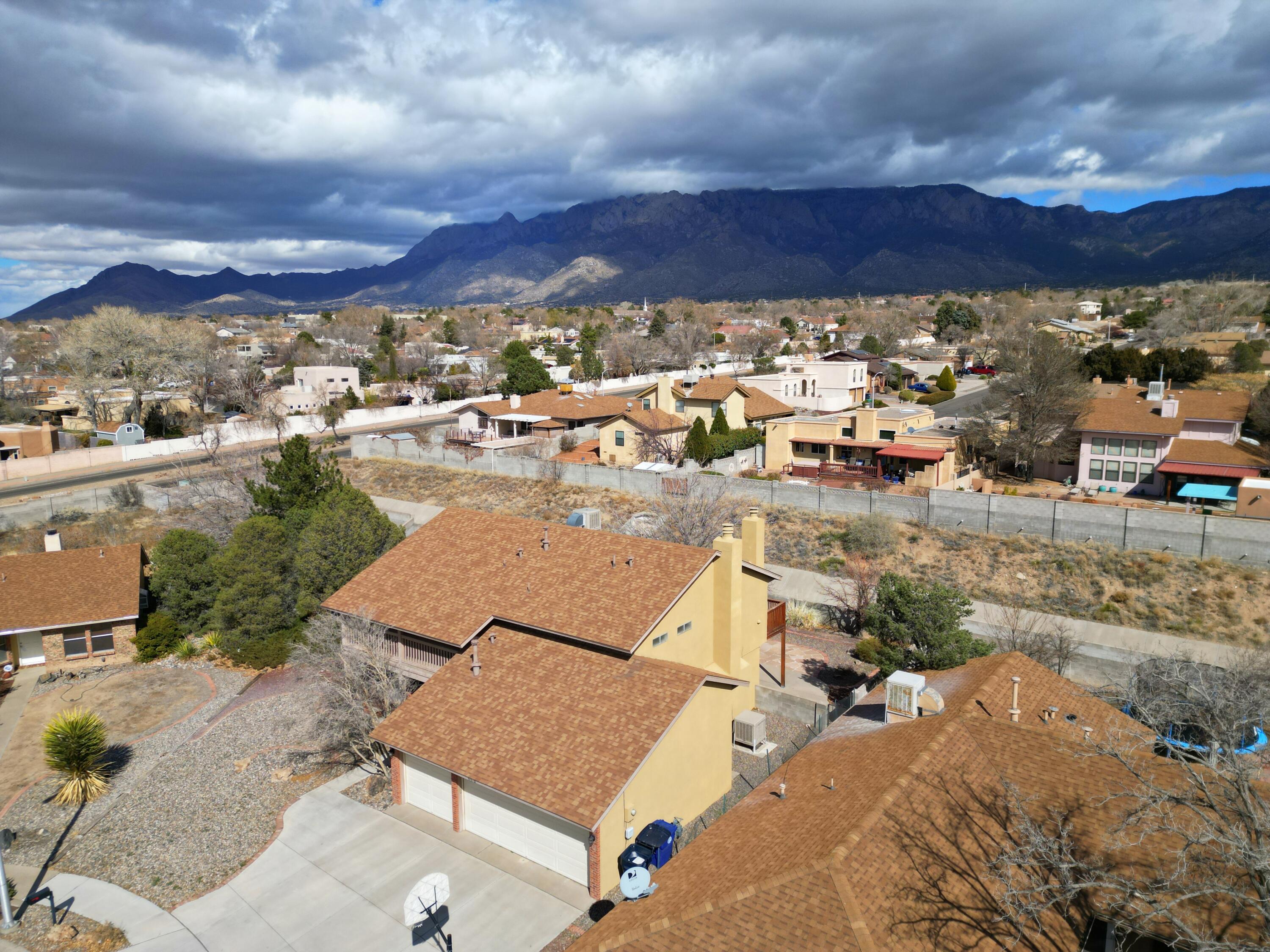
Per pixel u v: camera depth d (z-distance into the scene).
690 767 21.19
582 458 60.66
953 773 16.53
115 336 87.69
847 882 13.09
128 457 72.56
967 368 117.44
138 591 37.28
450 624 25.08
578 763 18.95
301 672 33.34
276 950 17.09
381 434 78.00
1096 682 29.53
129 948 17.28
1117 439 50.12
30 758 27.41
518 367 93.69
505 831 20.41
